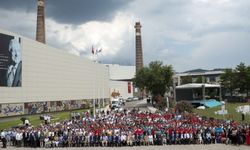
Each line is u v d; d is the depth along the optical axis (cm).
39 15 16762
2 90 9575
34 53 11769
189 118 5978
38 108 11869
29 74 11331
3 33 9644
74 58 15650
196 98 14362
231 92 17162
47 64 12825
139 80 15662
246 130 4225
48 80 12838
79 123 5762
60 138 4594
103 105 18862
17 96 10444
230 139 4281
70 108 14900
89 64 17775
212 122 4944
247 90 16375
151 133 4497
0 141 4988
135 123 5356
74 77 15588
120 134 4491
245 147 4006
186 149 3969
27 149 4409
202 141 4412
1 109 9512
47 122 7181
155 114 6962
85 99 16875
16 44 10438
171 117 6384
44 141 4597
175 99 14750
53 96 13200
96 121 6025
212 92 14962
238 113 8625
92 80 18188
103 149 4200
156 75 15312
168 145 4372
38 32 16700
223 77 17188
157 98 12888
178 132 4459
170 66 15575
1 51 9538
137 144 4469
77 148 4369
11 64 10075
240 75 16212
